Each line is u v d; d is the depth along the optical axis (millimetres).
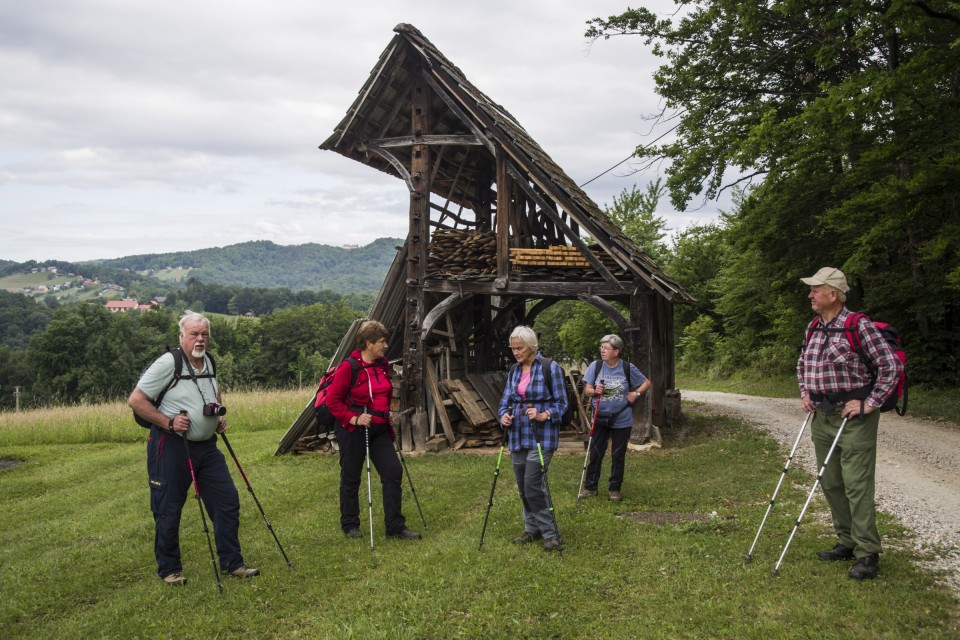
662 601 4695
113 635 4523
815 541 5785
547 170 11383
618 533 6195
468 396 12055
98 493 9422
